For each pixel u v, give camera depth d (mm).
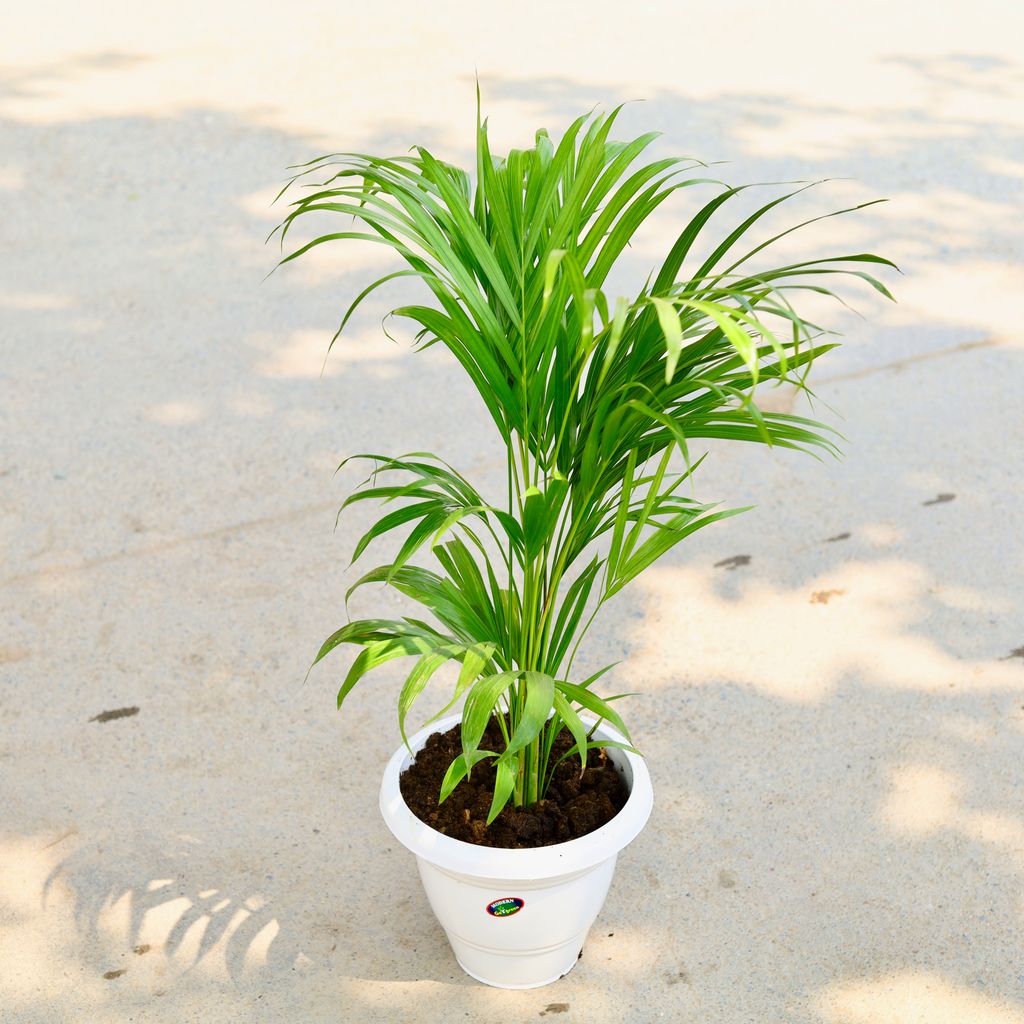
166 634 2830
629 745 1899
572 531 1777
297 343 4012
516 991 2045
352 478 3379
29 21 6844
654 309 1616
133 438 3533
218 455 3465
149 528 3178
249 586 2984
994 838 2309
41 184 4996
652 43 6480
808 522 3189
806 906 2182
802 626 2848
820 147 5301
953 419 3592
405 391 3773
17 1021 1992
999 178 5043
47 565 3041
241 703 2643
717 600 2934
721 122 5523
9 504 3252
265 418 3631
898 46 6480
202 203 4859
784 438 1718
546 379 1621
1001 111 5660
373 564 3066
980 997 2020
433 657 1699
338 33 6613
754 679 2697
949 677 2691
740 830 2334
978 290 4266
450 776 1759
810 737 2543
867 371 3824
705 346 1653
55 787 2428
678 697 2652
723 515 1816
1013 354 3908
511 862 1793
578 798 1940
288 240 4613
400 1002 2025
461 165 5070
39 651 2771
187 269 4422
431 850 1819
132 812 2375
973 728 2557
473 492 1821
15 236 4621
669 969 2076
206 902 2195
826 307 4148
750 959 2090
